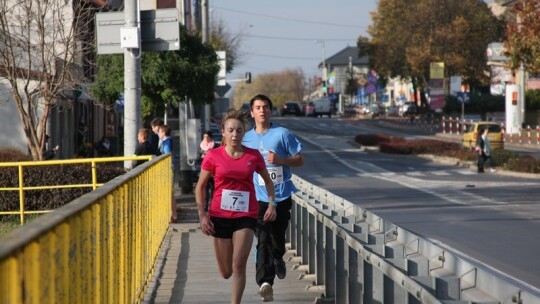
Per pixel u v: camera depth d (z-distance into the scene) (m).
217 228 26.84
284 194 31.09
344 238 25.95
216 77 96.19
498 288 15.48
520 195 81.50
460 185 95.19
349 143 191.62
